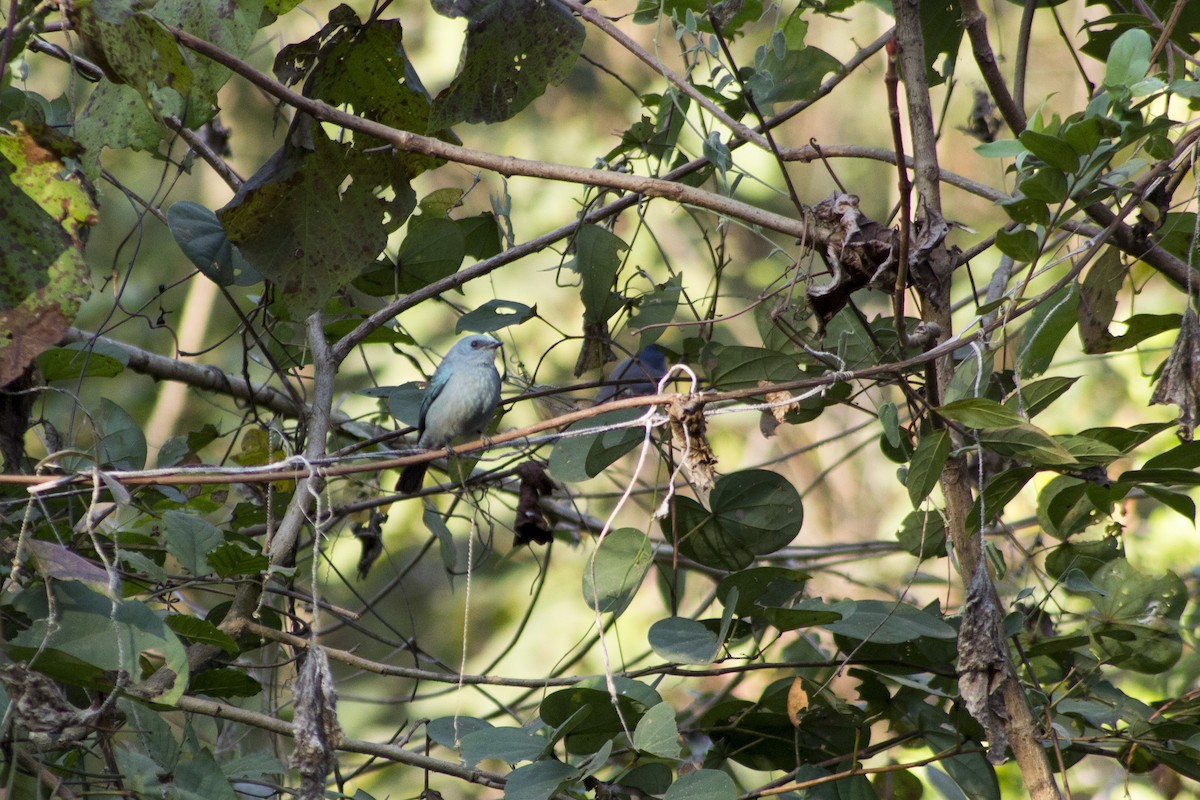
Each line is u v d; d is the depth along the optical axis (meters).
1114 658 8.41
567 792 6.88
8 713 5.32
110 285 19.61
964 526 6.66
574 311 20.55
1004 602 9.07
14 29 5.87
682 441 5.99
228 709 6.92
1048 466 6.51
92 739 7.44
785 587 8.48
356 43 7.95
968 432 6.49
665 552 11.12
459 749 6.95
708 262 20.78
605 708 7.25
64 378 8.99
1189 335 6.19
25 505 7.34
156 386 19.30
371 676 19.16
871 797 7.61
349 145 8.09
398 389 10.44
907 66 7.00
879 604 7.81
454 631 19.92
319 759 5.58
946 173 8.30
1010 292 6.75
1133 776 12.75
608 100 22.50
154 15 6.81
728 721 8.77
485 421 9.64
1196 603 11.55
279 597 9.62
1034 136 5.99
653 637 7.51
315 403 9.11
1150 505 15.32
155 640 5.57
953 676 8.12
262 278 8.84
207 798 6.10
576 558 20.86
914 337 6.59
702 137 8.30
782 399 6.11
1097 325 7.89
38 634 5.51
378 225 8.21
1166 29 6.47
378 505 9.58
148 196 20.27
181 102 7.66
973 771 7.93
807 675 10.99
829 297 6.68
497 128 22.22
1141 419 16.31
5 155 5.80
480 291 20.36
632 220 20.94
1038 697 7.55
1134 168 6.81
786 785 7.86
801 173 21.64
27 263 5.86
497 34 7.98
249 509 10.26
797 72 9.49
